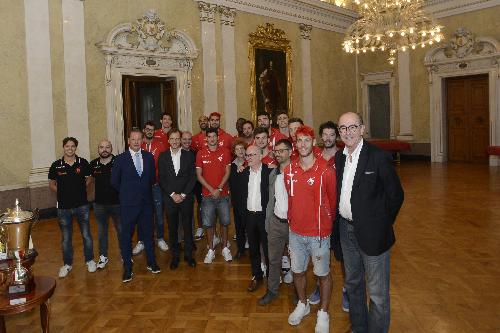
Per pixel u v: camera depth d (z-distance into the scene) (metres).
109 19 10.05
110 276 5.44
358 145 3.29
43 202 8.90
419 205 8.90
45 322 3.47
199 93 11.94
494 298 4.33
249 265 5.73
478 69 15.08
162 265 5.85
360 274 3.50
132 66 10.48
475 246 6.05
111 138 10.15
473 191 10.23
